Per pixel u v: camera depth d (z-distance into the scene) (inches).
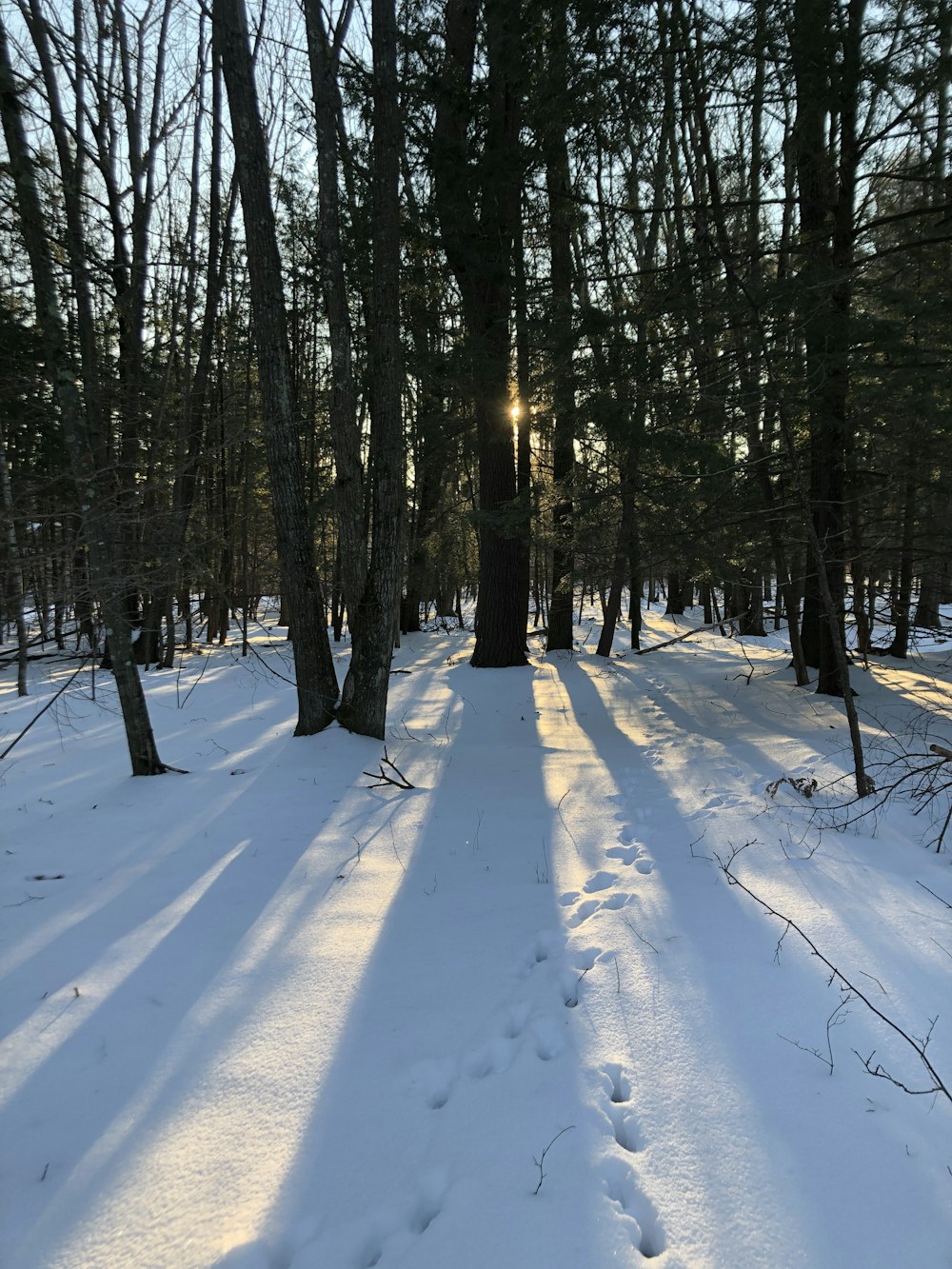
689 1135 80.0
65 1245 70.8
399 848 178.5
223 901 148.9
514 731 327.9
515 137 353.4
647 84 271.0
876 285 265.4
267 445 269.0
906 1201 69.9
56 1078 95.4
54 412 354.6
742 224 395.9
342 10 286.4
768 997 104.7
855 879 140.4
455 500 774.5
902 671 432.5
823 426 305.7
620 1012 103.9
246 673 514.9
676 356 281.1
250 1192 76.3
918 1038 92.7
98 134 469.4
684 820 189.9
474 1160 78.2
